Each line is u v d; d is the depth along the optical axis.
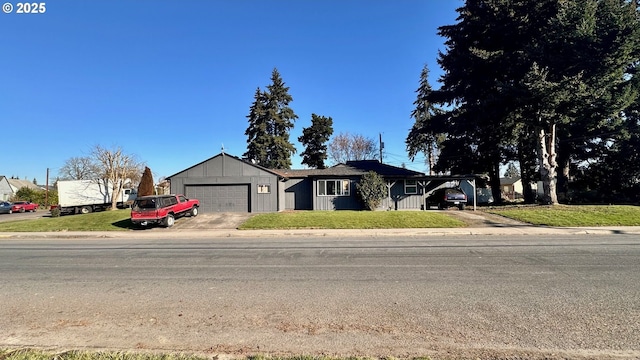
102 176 36.12
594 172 32.03
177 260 9.42
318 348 3.83
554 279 6.57
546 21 21.44
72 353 3.68
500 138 27.81
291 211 24.73
